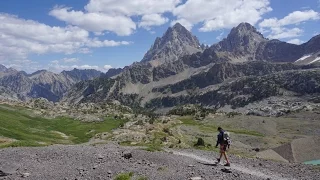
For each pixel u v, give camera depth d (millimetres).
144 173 23828
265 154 131125
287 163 34625
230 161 34344
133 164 27812
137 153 34031
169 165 27984
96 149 39344
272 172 28547
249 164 32656
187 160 31328
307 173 28312
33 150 36312
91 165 27734
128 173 23500
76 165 27969
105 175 23734
